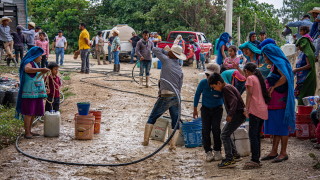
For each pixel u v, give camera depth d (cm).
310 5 4647
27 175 693
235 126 703
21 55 1981
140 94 1441
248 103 685
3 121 1032
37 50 902
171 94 844
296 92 933
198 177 686
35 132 963
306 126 863
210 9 3888
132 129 1012
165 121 911
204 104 755
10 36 1922
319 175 623
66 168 736
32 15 4775
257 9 4369
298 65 934
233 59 984
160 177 696
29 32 1967
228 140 708
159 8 3919
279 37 4100
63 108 1227
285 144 709
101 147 857
